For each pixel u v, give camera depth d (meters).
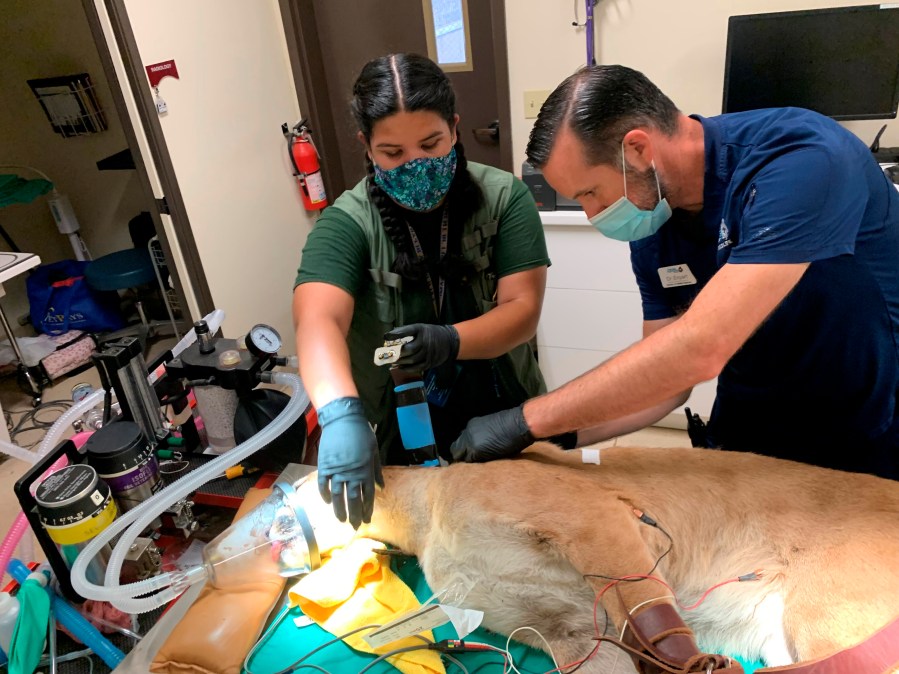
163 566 1.14
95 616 1.07
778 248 0.94
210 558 1.06
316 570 1.08
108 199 3.94
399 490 1.17
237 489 1.29
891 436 1.28
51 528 1.00
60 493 1.01
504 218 1.39
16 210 3.88
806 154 0.97
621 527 0.99
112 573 1.01
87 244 4.09
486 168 1.42
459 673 0.95
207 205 2.64
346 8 3.12
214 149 2.66
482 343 1.28
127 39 2.21
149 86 2.32
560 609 1.05
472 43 3.08
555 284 2.73
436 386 1.43
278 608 1.06
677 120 1.10
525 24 2.78
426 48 3.14
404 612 1.01
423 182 1.22
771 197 0.96
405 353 1.18
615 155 1.05
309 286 1.28
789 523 1.03
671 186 1.12
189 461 1.35
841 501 1.05
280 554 1.07
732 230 1.11
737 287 0.94
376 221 1.33
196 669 0.95
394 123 1.14
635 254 1.37
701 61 2.65
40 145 3.83
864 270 1.13
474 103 3.22
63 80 3.58
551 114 1.07
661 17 2.62
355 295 1.35
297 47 3.04
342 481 1.04
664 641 0.83
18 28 3.54
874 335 1.17
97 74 3.61
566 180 1.10
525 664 0.97
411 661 0.94
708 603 1.05
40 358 3.46
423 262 1.33
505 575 1.07
